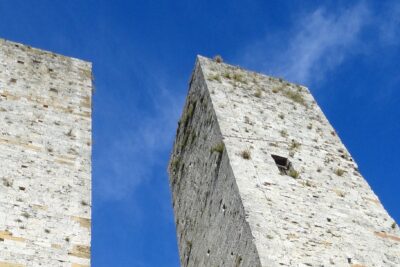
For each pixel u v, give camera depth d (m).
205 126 28.72
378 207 24.91
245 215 22.09
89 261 19.92
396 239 23.48
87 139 25.59
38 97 27.20
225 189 24.61
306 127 28.88
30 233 20.22
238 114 28.02
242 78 31.20
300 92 32.16
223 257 23.39
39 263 19.33
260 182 23.95
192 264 27.20
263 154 25.80
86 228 21.12
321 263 21.09
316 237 22.14
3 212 20.66
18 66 28.95
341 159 27.28
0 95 26.38
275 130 27.75
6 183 21.84
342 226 23.11
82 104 27.88
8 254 19.28
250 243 21.22
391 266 22.06
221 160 25.72
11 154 23.30
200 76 30.84
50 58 30.53
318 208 23.64
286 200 23.45
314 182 25.09
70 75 29.73
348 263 21.52
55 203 21.75
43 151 24.03
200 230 26.84
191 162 30.02
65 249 20.08
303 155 26.62
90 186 23.03
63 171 23.36
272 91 31.16
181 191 31.00
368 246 22.59
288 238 21.61
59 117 26.39
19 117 25.48
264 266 20.12
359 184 25.95
